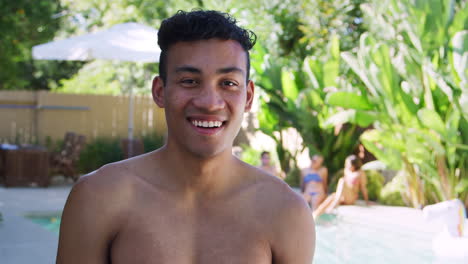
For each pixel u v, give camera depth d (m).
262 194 1.41
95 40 9.17
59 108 13.33
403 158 8.55
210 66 1.28
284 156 10.95
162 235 1.32
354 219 7.58
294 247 1.40
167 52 1.33
